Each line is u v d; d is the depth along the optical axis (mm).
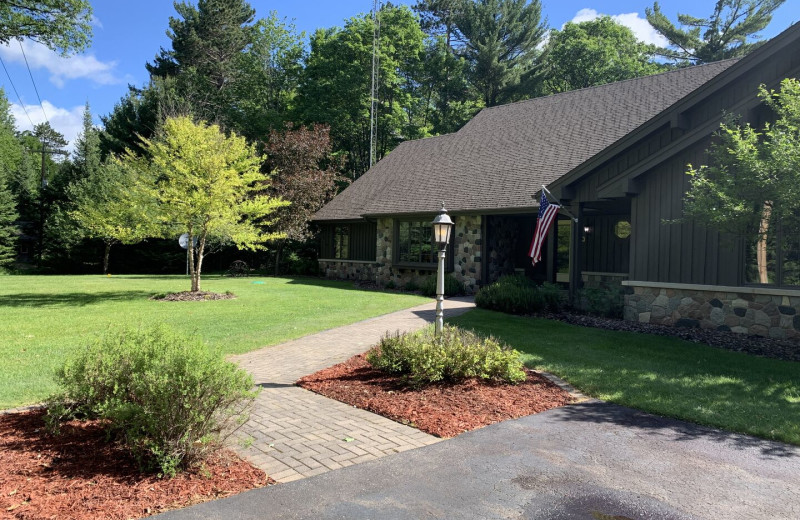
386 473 3846
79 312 12250
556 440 4566
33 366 6945
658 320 10336
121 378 4504
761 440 4605
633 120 16078
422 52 39125
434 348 6426
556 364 7281
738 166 7836
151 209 16078
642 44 41500
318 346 8633
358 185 24688
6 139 42312
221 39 39562
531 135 18750
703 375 6715
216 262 32531
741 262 9227
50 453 4035
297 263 26719
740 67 8883
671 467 4008
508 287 12289
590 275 16812
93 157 32219
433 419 5035
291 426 4855
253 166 16922
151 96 34625
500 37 39062
